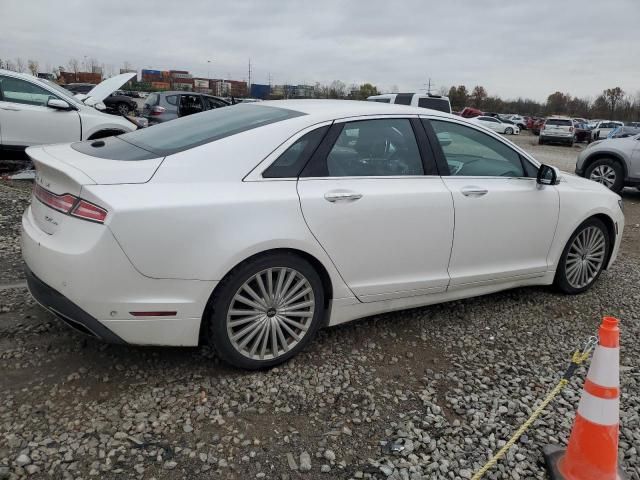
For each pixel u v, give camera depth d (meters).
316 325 3.27
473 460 2.53
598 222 4.63
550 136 31.09
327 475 2.38
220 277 2.81
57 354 3.15
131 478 2.27
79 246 2.61
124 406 2.72
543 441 2.69
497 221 3.91
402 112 3.64
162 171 2.79
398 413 2.85
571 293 4.69
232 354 2.99
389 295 3.53
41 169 2.97
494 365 3.43
